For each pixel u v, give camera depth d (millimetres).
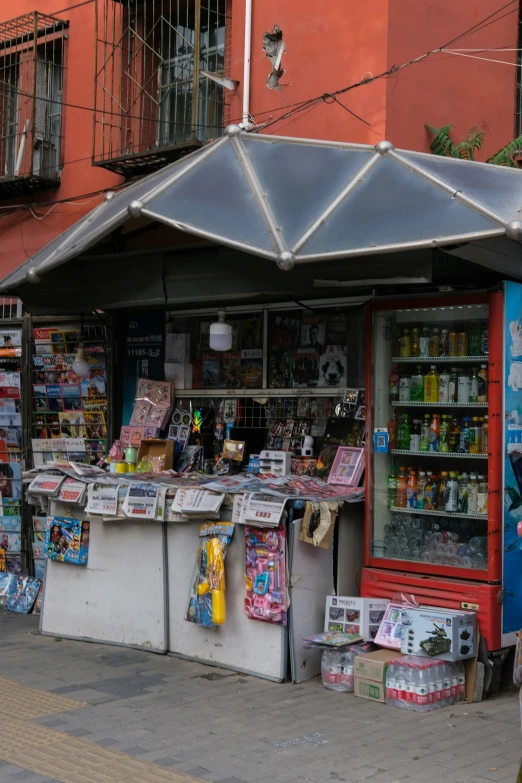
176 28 9984
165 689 6480
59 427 9922
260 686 6551
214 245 7645
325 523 6672
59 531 8094
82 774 4922
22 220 10898
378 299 7059
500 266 6270
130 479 7805
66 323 9867
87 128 10320
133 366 9500
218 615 6734
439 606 6477
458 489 6781
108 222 6938
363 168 6473
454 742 5383
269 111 8828
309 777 4863
